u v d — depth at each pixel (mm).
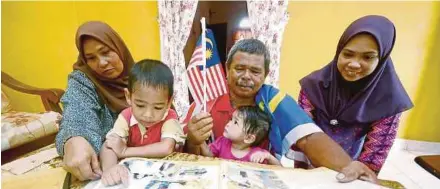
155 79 703
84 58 846
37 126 1636
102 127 827
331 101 939
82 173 628
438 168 692
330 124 960
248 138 848
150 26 2578
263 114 834
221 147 865
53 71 2375
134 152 719
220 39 1984
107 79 860
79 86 827
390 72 879
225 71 875
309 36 2432
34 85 2250
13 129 1534
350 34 848
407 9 2338
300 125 780
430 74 2438
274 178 632
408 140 2602
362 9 2354
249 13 2270
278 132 821
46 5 2266
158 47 2609
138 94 707
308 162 831
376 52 827
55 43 2367
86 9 2539
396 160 2385
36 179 677
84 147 664
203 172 626
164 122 778
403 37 2393
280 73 2516
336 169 692
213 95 861
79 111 782
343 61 871
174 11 2369
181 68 2363
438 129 2533
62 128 748
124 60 884
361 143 942
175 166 658
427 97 2492
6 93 2021
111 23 2586
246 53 796
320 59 2457
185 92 1904
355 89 902
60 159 827
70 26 2475
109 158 681
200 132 778
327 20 2393
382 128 901
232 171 641
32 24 2182
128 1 2543
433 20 2340
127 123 759
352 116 919
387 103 883
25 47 2152
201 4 2375
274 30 2252
